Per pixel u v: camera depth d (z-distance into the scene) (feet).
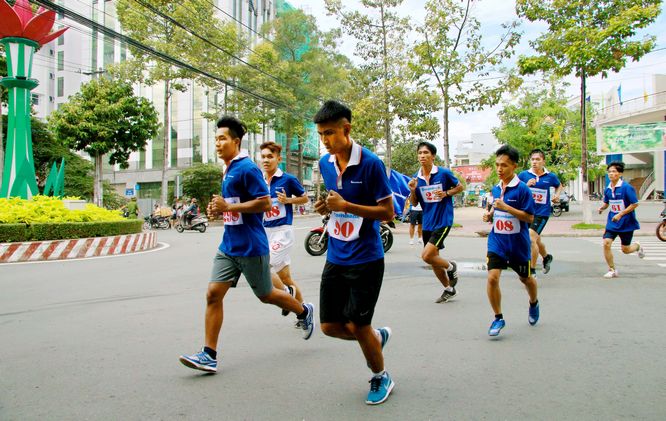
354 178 9.82
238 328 15.87
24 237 37.06
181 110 132.26
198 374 11.67
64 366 12.32
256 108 102.94
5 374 11.76
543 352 13.07
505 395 10.25
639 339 14.14
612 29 44.39
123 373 11.78
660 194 131.54
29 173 48.42
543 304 18.89
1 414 9.51
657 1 45.06
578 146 87.10
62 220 40.24
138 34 78.48
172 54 78.33
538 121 86.79
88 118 78.43
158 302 20.13
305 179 172.35
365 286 9.73
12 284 24.88
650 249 36.58
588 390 10.44
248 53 108.37
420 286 23.16
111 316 17.75
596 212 96.73
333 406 9.79
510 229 14.74
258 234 12.42
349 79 74.38
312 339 14.64
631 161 138.10
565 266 28.86
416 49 58.29
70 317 17.67
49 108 147.74
